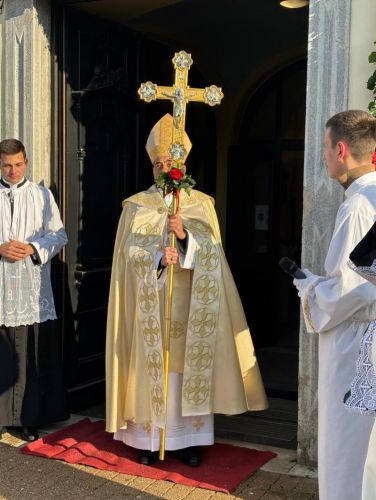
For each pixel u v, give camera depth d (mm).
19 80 4703
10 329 4410
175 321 4055
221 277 4094
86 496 3619
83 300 5027
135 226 4113
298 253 7156
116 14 5113
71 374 4945
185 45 6855
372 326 2391
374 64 3654
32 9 4629
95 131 5027
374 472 2279
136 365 4047
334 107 3736
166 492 3656
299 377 3934
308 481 3787
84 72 4922
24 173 4617
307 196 3824
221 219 7363
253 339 7043
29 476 3873
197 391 3988
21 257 4250
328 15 3725
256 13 6512
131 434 4137
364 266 2236
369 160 2891
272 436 4512
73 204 4887
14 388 4422
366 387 2342
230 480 3781
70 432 4531
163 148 4059
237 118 7223
